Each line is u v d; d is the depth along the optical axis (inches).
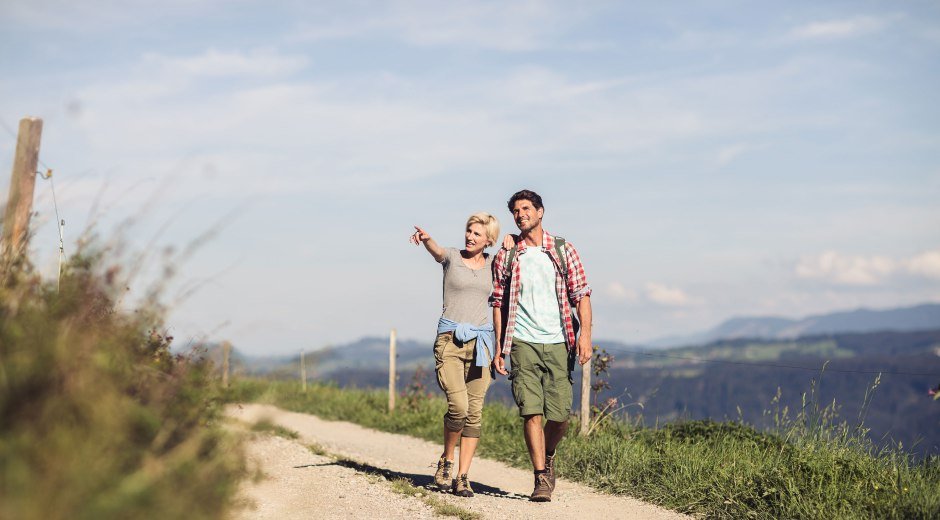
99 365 125.6
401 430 506.3
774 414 306.7
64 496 105.5
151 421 129.8
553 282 267.9
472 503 255.1
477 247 271.7
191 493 126.0
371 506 234.1
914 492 229.5
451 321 268.4
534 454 268.7
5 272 144.9
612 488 295.0
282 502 228.5
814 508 232.2
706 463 287.4
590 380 393.1
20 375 115.8
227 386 153.9
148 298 145.2
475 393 272.4
